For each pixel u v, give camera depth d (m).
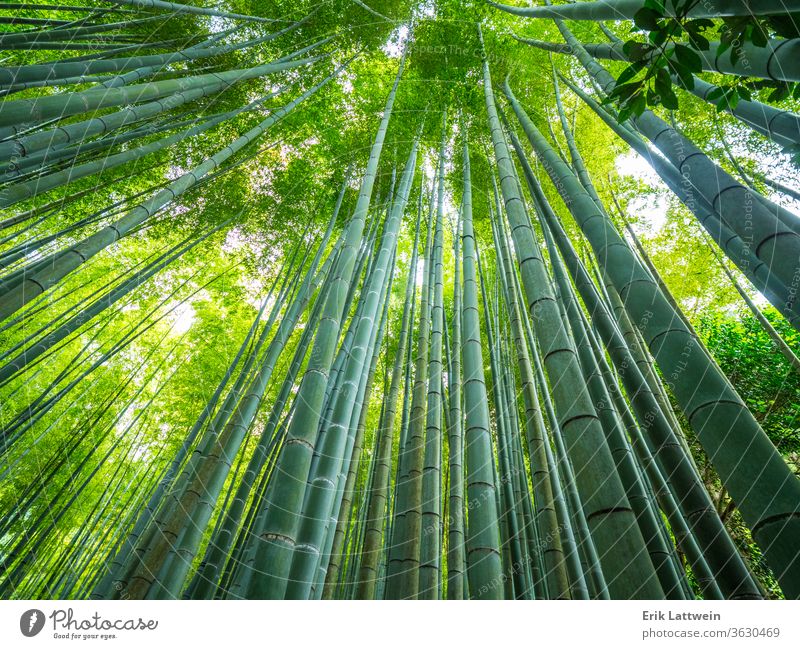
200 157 6.47
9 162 3.17
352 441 3.55
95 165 3.94
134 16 4.91
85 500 6.56
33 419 4.64
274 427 4.12
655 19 1.62
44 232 5.73
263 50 6.17
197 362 7.43
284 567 1.77
